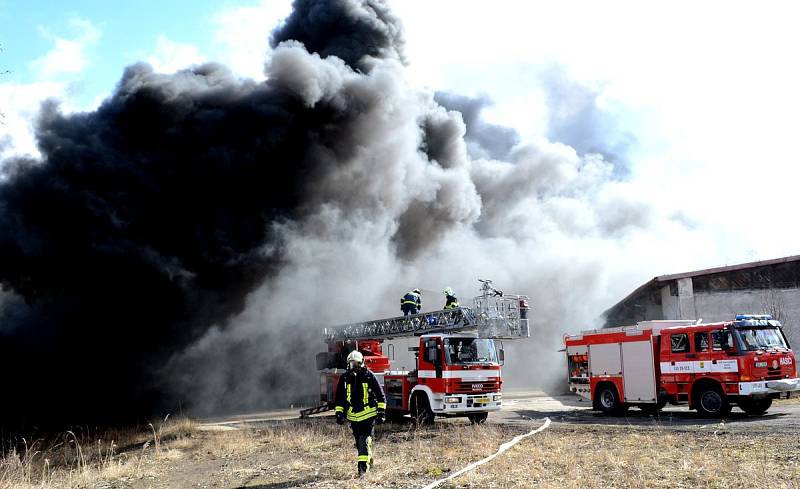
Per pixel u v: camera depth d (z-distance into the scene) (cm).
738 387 1124
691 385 1202
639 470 639
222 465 877
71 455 1274
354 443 996
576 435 980
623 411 1355
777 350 1150
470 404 1218
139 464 906
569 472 648
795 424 982
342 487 628
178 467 893
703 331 1193
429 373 1245
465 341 1255
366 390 700
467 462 741
